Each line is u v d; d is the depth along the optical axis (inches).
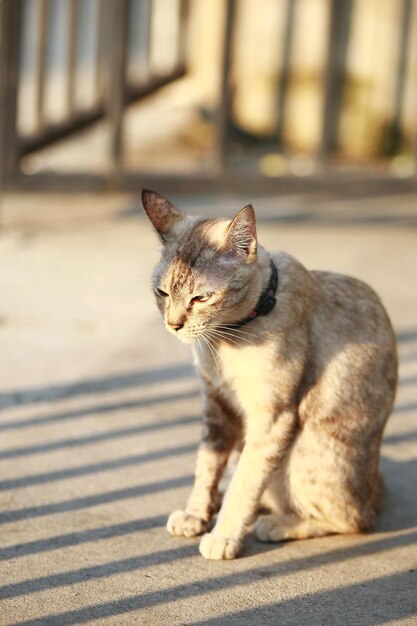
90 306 303.3
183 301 172.1
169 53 518.3
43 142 435.2
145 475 201.8
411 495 200.2
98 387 248.2
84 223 391.5
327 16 433.1
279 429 173.9
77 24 440.5
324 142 445.7
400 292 322.7
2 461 204.2
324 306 180.9
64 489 193.5
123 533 177.9
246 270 169.6
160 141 496.4
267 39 503.5
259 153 502.0
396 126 496.7
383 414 185.3
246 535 182.2
